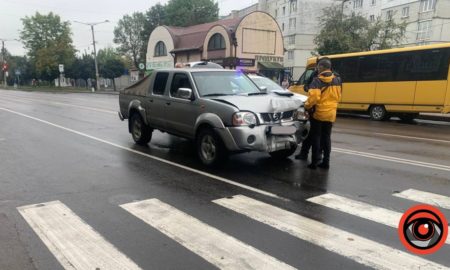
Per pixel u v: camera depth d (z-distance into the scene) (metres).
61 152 8.61
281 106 6.84
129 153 8.49
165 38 46.56
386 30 32.12
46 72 67.44
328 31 32.91
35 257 3.69
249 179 6.36
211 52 39.41
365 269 3.44
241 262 3.57
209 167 7.15
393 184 6.09
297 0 61.44
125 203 5.19
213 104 6.91
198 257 3.67
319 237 4.10
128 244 3.96
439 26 41.59
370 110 17.84
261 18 38.09
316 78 6.75
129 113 9.74
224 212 4.85
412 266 3.48
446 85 15.06
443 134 12.30
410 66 16.11
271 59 39.22
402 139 11.01
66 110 19.39
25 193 5.61
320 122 6.91
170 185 6.03
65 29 67.44
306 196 5.48
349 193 5.62
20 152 8.61
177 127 7.97
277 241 4.01
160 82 8.66
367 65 17.67
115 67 58.62
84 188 5.87
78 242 4.00
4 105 23.12
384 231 4.25
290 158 7.96
